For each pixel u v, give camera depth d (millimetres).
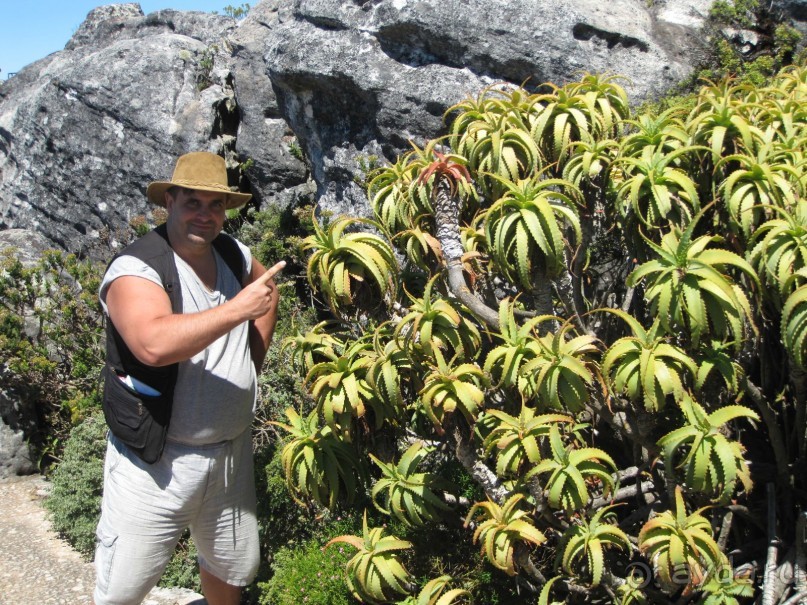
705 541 2219
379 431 3016
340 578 3312
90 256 7645
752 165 2570
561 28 5074
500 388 2787
